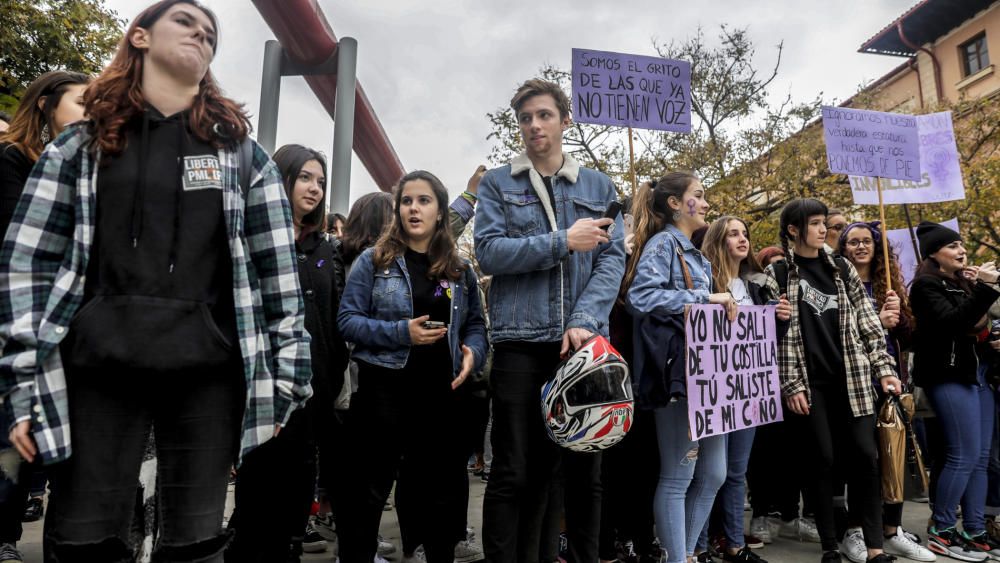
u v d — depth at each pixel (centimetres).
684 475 250
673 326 247
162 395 136
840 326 306
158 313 129
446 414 248
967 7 1584
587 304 223
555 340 224
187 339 132
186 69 142
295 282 155
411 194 251
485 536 212
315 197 254
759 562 291
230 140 149
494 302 234
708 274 284
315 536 325
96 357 125
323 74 877
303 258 249
